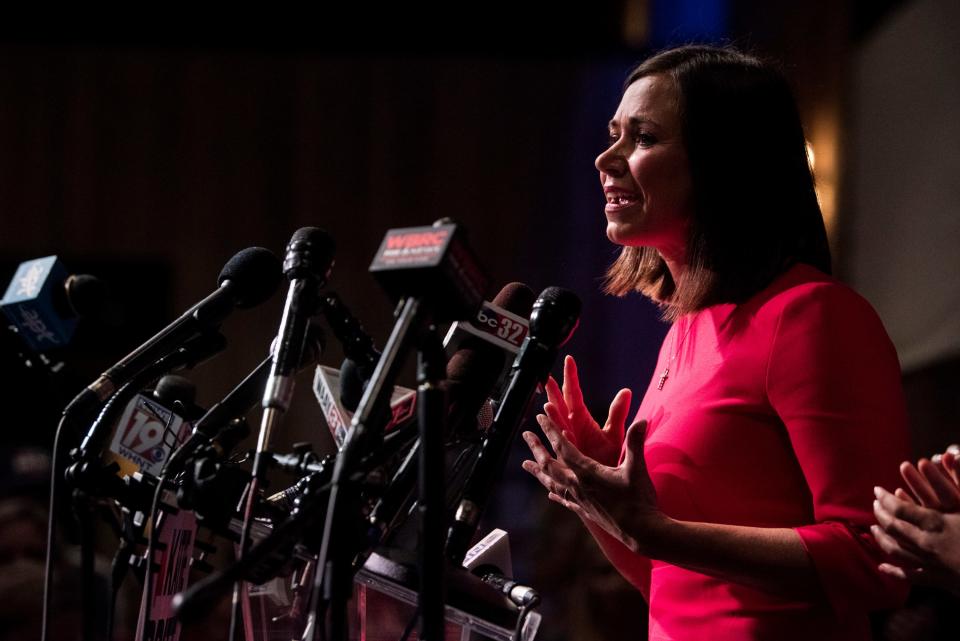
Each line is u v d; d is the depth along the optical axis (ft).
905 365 55.67
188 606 12.06
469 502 15.28
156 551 15.90
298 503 14.33
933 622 31.50
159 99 72.59
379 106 72.38
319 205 71.87
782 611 17.97
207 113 72.54
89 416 16.52
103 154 72.23
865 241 59.67
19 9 71.77
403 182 71.82
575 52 71.87
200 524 14.92
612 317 68.44
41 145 72.23
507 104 71.82
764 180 19.24
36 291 17.66
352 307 70.90
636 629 38.01
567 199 70.90
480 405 16.15
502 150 71.56
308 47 72.90
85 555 15.55
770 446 18.13
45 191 71.97
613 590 38.09
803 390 17.49
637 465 16.60
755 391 18.15
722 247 19.02
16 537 35.65
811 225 19.83
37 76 72.49
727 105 19.19
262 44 72.84
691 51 19.89
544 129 71.56
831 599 16.81
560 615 39.99
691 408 18.71
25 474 41.75
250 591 16.02
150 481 16.02
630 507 16.72
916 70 55.26
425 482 13.21
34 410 63.16
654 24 69.92
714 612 18.38
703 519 18.29
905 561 15.92
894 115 57.21
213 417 15.34
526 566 59.06
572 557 39.47
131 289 72.18
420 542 13.20
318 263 15.21
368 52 72.79
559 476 17.16
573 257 70.18
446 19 72.18
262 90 72.74
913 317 55.31
